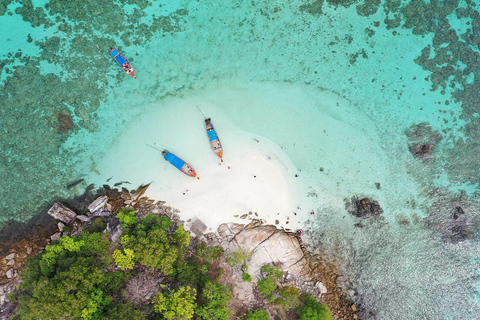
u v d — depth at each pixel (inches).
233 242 1585.9
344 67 1675.7
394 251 1630.2
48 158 1630.2
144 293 1405.0
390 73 1670.8
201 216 1614.2
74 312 1283.2
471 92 1665.8
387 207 1651.1
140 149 1647.4
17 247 1572.3
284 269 1576.0
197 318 1400.1
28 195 1612.9
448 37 1680.6
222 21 1667.1
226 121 1653.5
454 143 1660.9
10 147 1621.6
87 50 1637.6
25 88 1624.0
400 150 1659.7
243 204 1626.5
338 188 1651.1
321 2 1669.5
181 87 1654.8
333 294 1593.3
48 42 1631.4
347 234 1635.1
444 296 1599.4
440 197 1651.1
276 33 1670.8
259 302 1539.1
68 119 1628.9
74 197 1624.0
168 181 1632.6
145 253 1352.1
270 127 1654.8
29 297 1364.4
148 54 1654.8
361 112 1672.0
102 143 1646.2
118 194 1625.2
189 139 1652.3
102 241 1437.0
